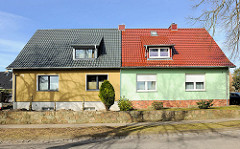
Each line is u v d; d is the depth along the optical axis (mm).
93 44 15508
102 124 10359
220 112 11625
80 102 15219
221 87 15688
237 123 9750
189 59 15898
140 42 17859
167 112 11219
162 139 7273
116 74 15430
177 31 19594
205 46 17375
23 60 15547
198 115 11438
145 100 15375
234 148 6062
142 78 15617
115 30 19594
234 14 10188
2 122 10695
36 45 17156
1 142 7223
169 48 16016
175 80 15555
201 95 15617
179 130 8523
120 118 10867
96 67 14969
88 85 15492
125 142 6984
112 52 16547
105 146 6523
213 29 10508
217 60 15844
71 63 15336
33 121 10711
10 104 18703
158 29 20062
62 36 18344
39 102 15211
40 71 15328
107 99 11047
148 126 9547
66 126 9883
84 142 7129
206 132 8195
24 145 6859
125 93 15367
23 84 15305
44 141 7316
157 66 15086
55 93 15250
